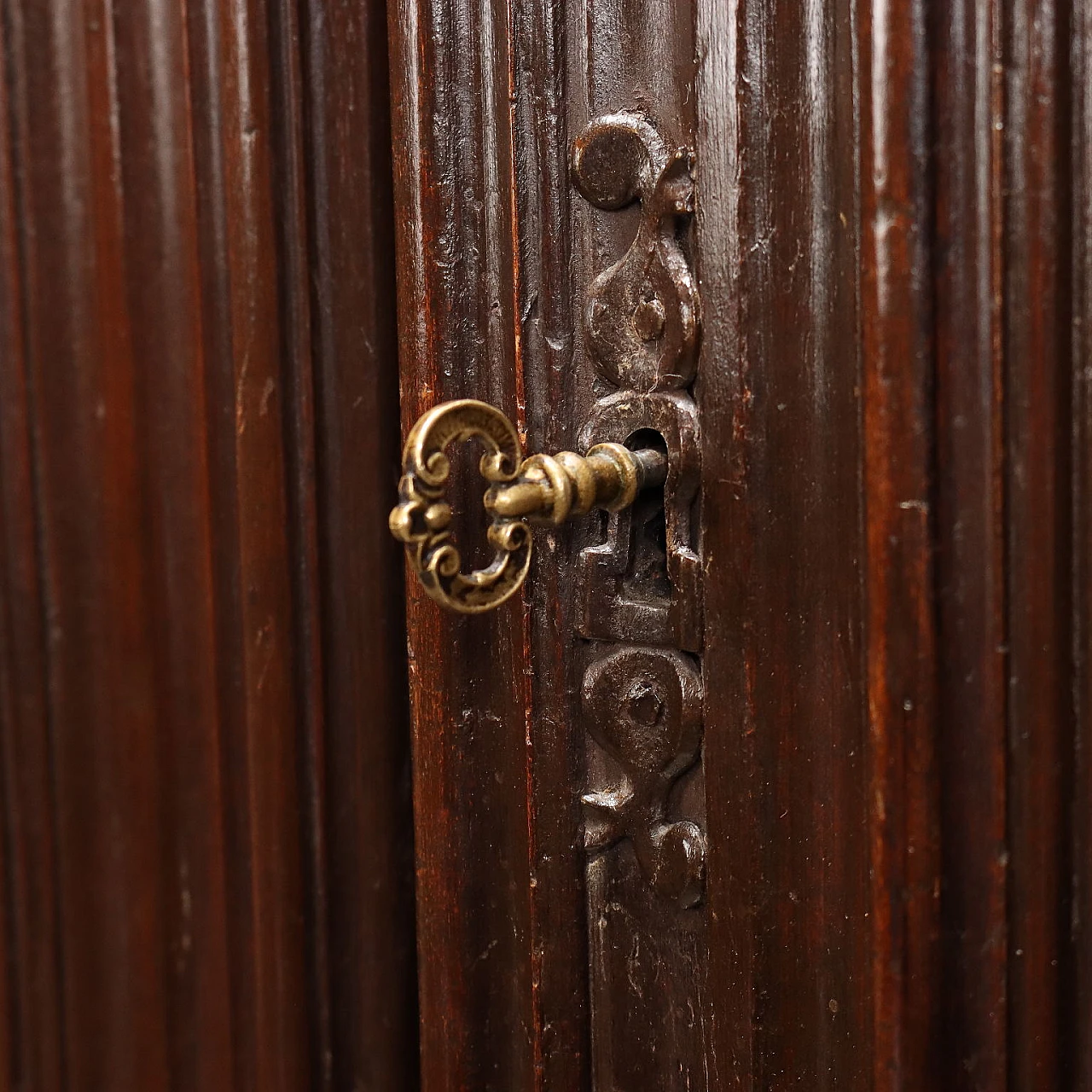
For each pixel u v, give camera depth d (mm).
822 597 308
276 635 349
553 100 332
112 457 346
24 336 344
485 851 354
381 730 363
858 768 305
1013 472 295
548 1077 347
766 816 318
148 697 350
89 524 347
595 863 344
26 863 354
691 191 315
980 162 290
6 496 347
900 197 288
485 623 349
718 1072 327
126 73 338
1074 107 297
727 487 314
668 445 318
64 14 336
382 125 356
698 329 315
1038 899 303
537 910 345
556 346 335
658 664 327
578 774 342
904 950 298
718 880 324
